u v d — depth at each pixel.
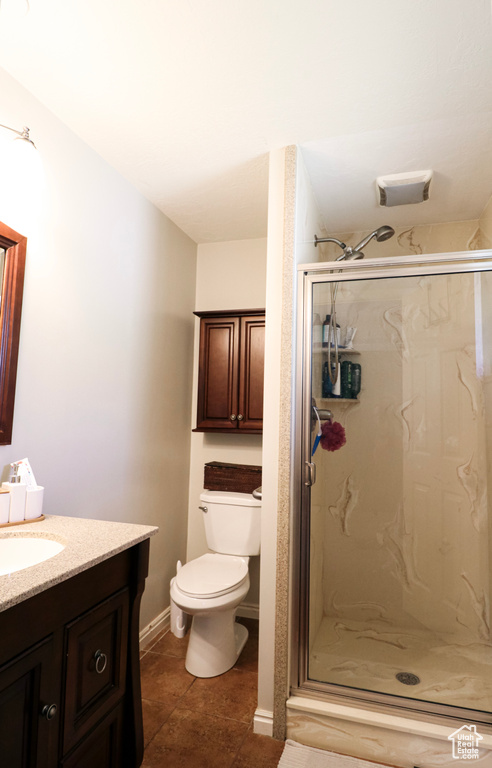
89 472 2.04
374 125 1.88
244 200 2.58
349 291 1.98
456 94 1.69
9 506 1.46
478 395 1.88
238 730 1.81
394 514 1.96
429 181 2.29
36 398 1.73
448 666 1.85
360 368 1.99
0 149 1.58
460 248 2.77
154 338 2.64
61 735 1.10
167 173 2.30
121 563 1.38
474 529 1.91
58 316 1.85
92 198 2.07
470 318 1.87
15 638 0.96
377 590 1.94
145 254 2.54
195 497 3.10
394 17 1.36
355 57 1.51
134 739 1.41
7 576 1.03
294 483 1.91
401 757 1.64
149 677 2.16
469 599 1.90
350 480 1.98
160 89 1.69
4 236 1.55
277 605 1.83
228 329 2.88
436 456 1.93
